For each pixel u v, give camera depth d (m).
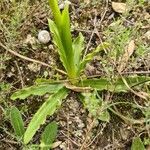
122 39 0.38
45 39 0.44
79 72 0.40
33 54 0.44
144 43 0.43
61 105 0.41
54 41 0.40
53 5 0.34
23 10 0.44
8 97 0.41
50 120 0.40
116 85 0.40
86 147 0.39
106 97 0.40
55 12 0.35
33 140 0.40
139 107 0.38
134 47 0.42
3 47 0.44
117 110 0.40
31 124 0.38
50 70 0.43
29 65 0.43
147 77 0.39
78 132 0.40
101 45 0.40
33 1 0.45
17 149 0.39
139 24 0.42
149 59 0.41
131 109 0.40
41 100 0.41
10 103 0.41
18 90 0.41
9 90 0.42
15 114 0.39
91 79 0.40
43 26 0.45
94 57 0.42
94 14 0.45
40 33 0.44
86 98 0.38
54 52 0.44
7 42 0.43
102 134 0.40
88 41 0.44
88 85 0.40
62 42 0.37
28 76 0.43
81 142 0.40
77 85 0.41
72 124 0.40
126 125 0.40
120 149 0.39
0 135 0.40
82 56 0.43
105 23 0.45
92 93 0.39
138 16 0.44
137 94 0.39
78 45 0.42
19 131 0.39
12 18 0.43
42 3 0.45
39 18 0.45
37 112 0.39
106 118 0.38
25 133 0.38
